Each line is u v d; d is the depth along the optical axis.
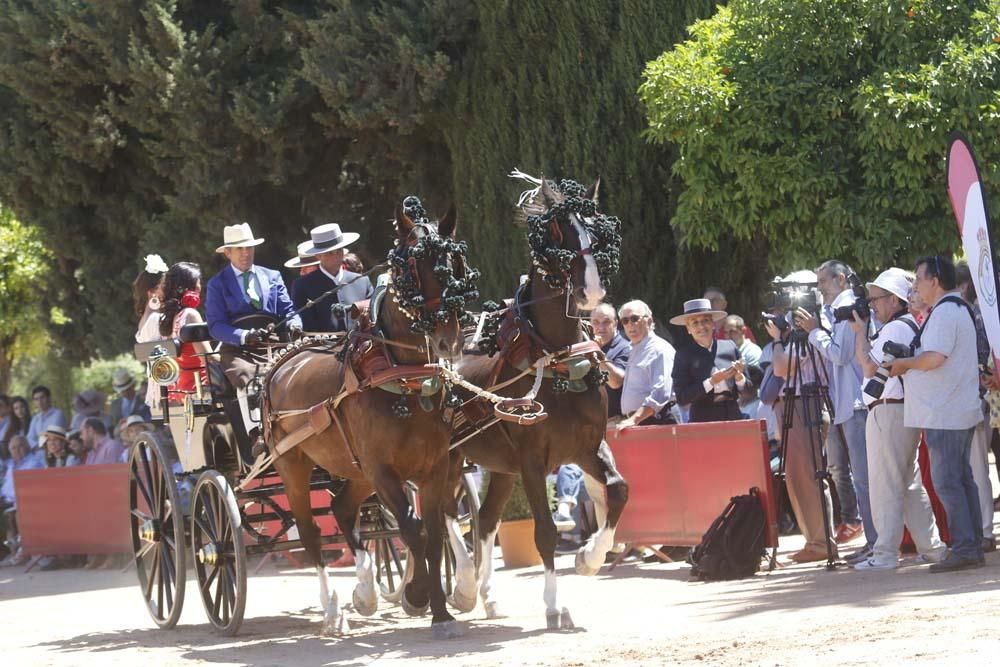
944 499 15.79
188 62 31.50
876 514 16.97
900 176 23.97
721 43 25.72
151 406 18.98
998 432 21.03
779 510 19.56
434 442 14.23
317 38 30.73
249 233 18.16
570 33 28.64
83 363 40.16
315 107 32.75
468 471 17.67
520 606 17.17
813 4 24.75
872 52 25.02
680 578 18.84
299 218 35.34
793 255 25.42
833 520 20.89
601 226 14.55
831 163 24.73
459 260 13.81
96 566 28.33
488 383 15.35
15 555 31.03
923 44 24.38
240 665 13.46
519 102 29.41
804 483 18.78
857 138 24.38
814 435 18.58
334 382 15.07
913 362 15.91
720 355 20.39
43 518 29.39
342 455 15.34
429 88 30.11
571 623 14.22
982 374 18.14
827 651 10.71
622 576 19.80
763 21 25.31
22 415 35.38
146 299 19.44
